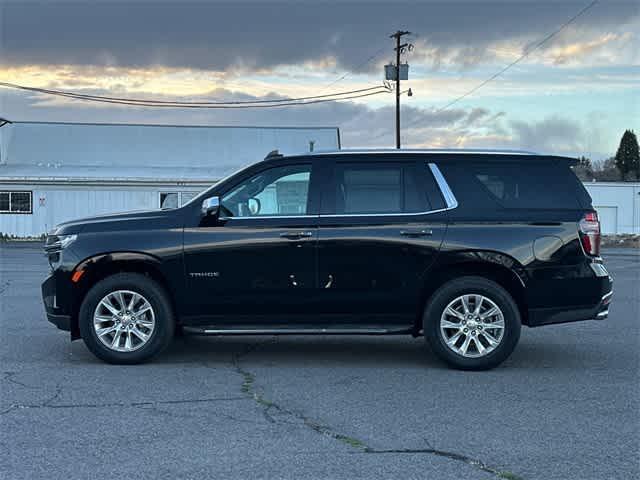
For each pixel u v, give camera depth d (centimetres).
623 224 5425
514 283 824
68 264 824
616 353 914
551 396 705
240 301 825
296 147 4825
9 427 599
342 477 495
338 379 770
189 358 872
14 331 1037
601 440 574
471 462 525
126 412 643
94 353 827
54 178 4047
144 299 823
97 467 511
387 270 821
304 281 823
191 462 521
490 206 829
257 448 550
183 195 4147
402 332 832
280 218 828
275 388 729
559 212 829
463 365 811
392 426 606
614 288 1658
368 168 838
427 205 830
